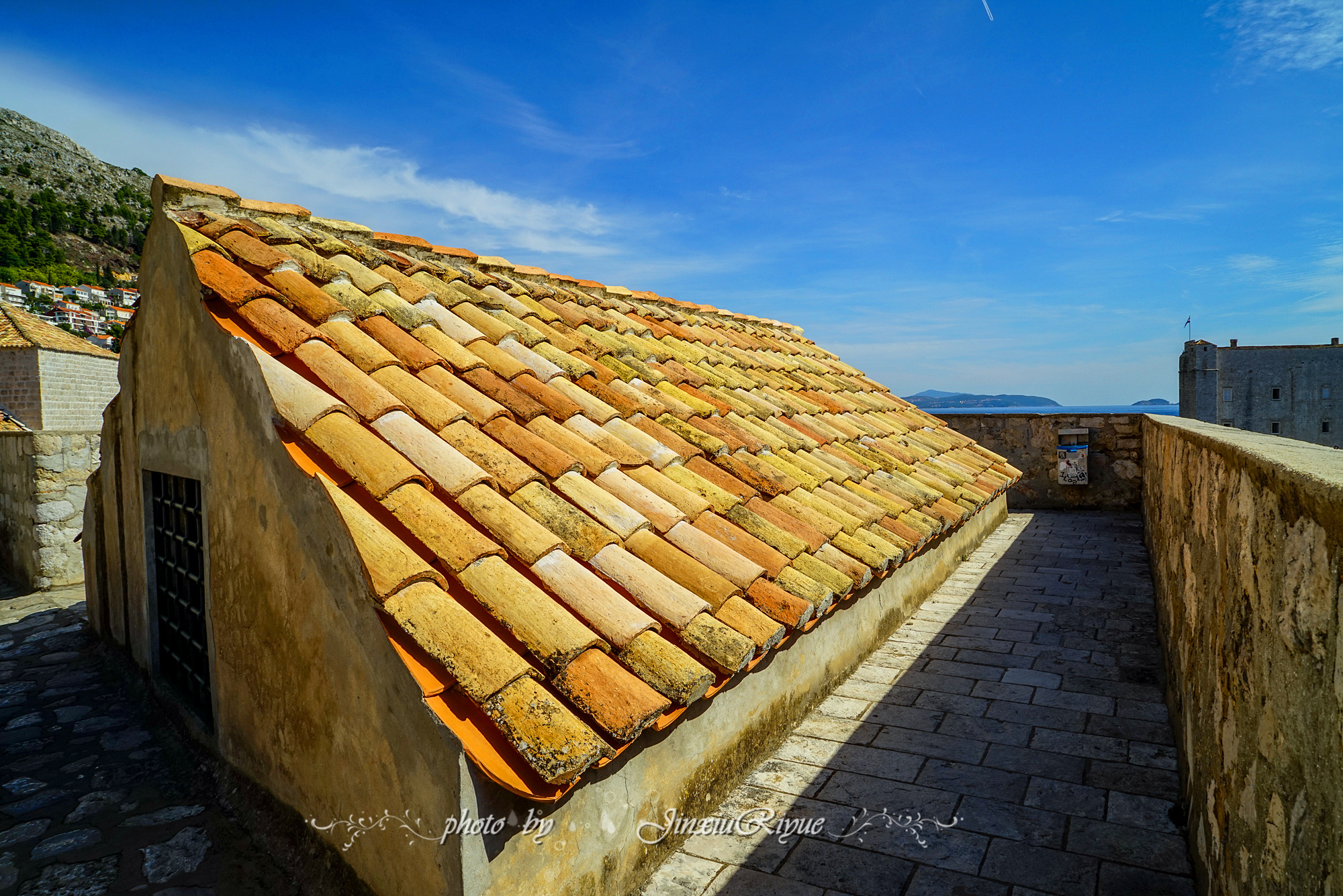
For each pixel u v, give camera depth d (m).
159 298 4.12
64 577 8.57
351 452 2.99
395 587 2.55
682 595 3.35
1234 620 2.46
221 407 3.47
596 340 6.17
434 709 2.34
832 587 4.28
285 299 3.69
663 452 4.79
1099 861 3.20
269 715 3.37
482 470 3.32
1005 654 5.86
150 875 3.24
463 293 5.27
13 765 4.27
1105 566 8.66
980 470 9.08
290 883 3.13
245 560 3.42
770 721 4.27
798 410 7.66
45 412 27.88
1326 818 1.47
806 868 3.21
